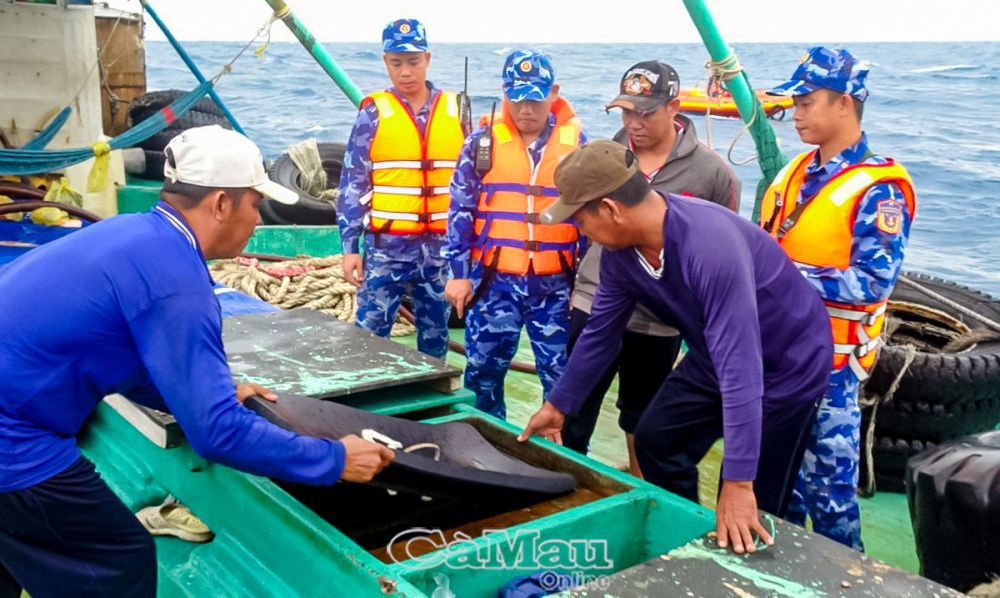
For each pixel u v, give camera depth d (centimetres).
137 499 301
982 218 1288
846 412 289
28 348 199
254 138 2014
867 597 192
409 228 433
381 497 283
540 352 389
